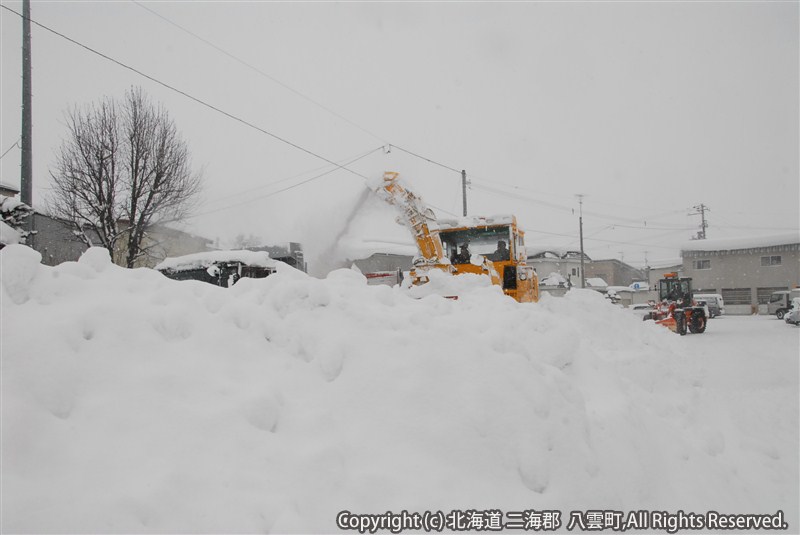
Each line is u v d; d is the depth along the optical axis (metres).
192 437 2.20
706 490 3.72
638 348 7.66
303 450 2.37
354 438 2.53
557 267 42.25
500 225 9.66
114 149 13.30
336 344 2.96
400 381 2.84
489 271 8.73
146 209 13.77
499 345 3.35
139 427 2.17
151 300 2.89
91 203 13.05
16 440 1.93
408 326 3.23
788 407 6.76
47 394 2.12
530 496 2.63
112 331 2.53
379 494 2.30
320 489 2.22
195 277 11.46
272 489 2.13
